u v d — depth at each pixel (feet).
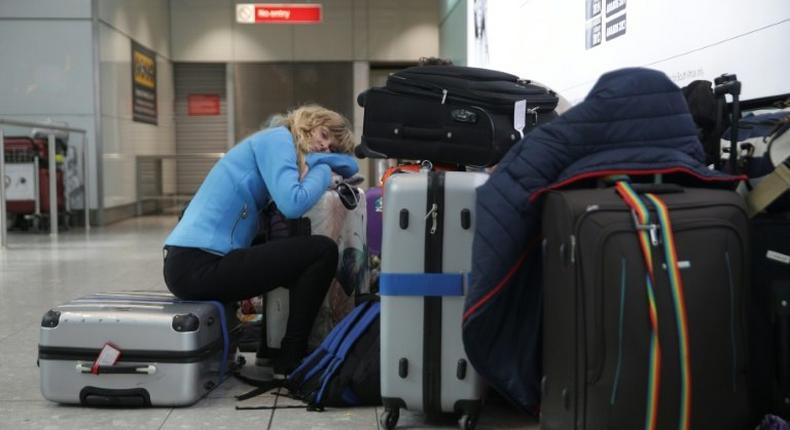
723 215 6.00
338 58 50.34
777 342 6.53
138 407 8.41
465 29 35.19
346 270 9.90
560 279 6.31
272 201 9.59
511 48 22.65
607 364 5.83
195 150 50.39
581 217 6.00
